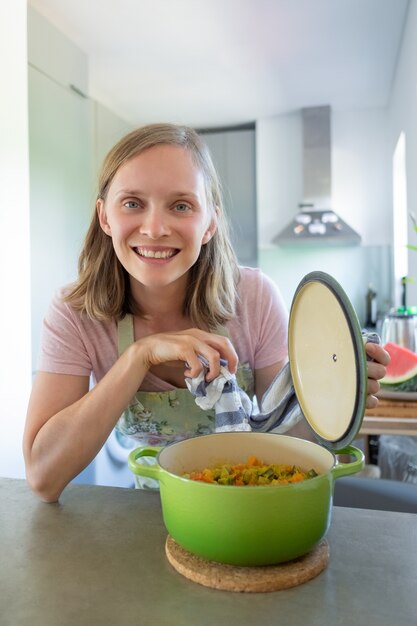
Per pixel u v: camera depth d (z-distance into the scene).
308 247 3.80
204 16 2.32
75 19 2.33
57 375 0.89
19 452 1.76
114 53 2.68
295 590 0.50
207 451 0.65
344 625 0.45
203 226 0.78
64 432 0.74
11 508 0.70
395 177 3.15
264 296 1.04
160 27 2.42
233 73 2.96
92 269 0.91
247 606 0.48
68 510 0.69
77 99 2.64
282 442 0.65
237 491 0.49
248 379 1.00
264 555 0.50
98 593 0.50
